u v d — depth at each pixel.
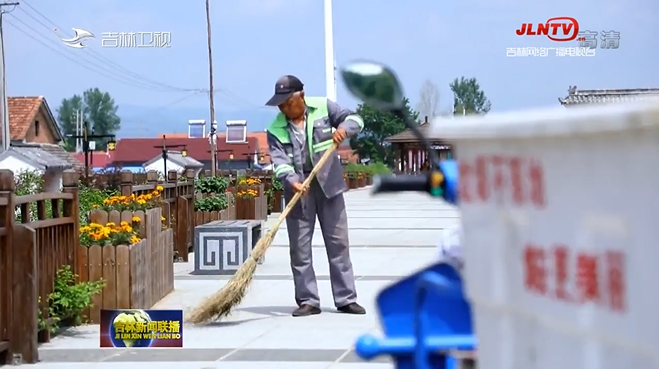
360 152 65.94
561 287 1.71
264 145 92.69
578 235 1.63
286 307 8.92
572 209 1.64
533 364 1.86
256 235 13.68
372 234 17.77
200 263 11.71
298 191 7.92
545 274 1.76
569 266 1.67
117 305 8.06
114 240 8.23
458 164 2.09
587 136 1.55
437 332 3.02
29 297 6.44
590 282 1.61
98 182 26.30
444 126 2.07
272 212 27.78
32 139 54.62
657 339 1.41
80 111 112.62
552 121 1.62
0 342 6.35
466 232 2.08
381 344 2.93
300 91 8.15
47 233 7.33
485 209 1.98
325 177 8.24
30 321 6.44
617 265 1.51
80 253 8.05
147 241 8.80
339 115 8.23
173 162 45.75
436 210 27.39
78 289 7.61
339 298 8.50
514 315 1.91
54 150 46.44
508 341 1.95
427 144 3.00
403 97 2.93
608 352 1.58
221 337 7.40
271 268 12.09
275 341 7.20
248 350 6.86
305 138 8.21
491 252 1.97
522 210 1.82
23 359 6.45
